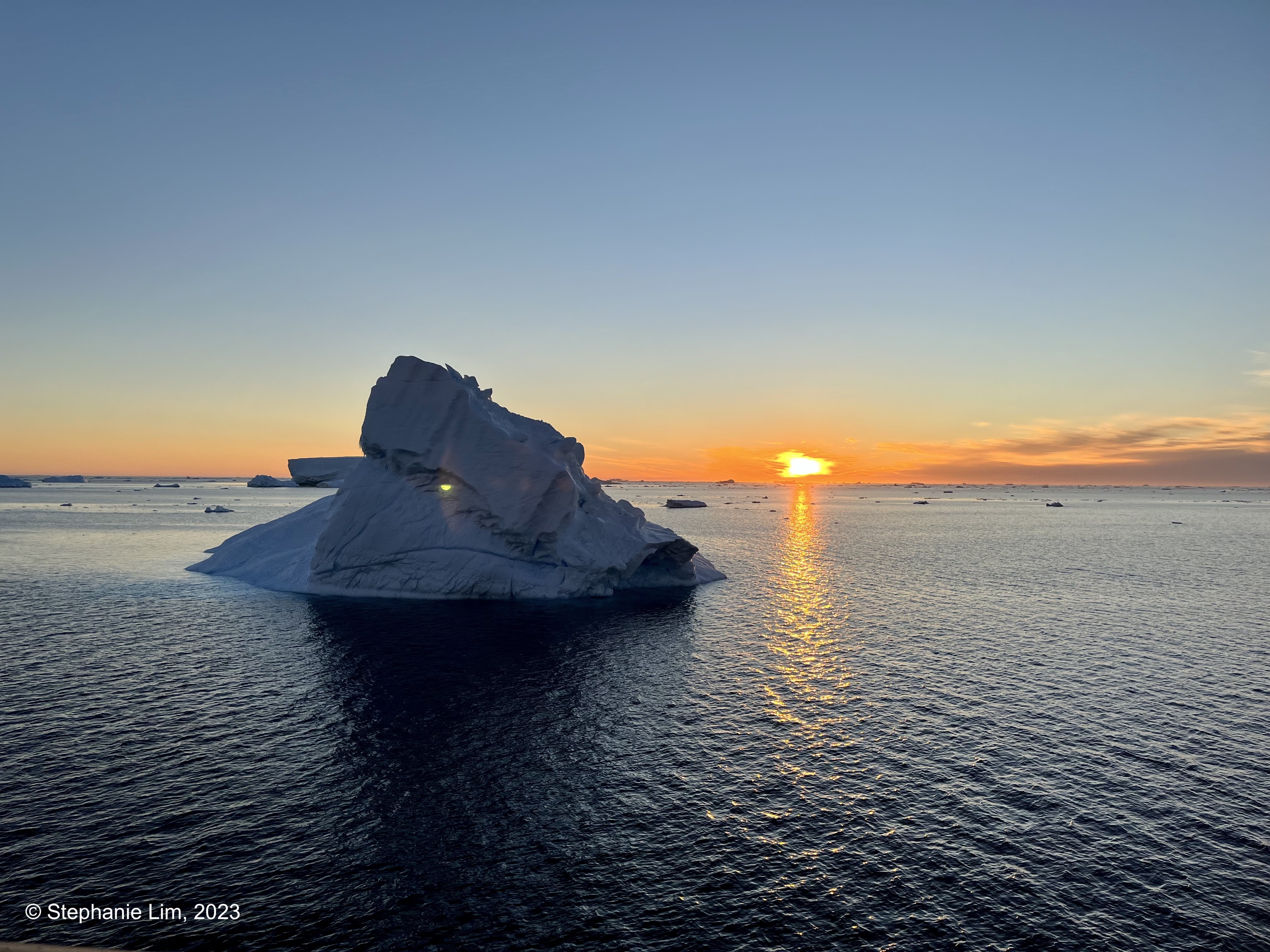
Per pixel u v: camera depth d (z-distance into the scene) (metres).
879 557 81.94
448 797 19.97
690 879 16.44
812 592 55.84
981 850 17.80
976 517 186.38
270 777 20.92
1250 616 46.41
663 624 42.50
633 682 30.83
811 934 14.62
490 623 41.59
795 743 24.25
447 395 50.16
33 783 20.23
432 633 38.72
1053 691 30.08
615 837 18.11
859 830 18.64
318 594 49.59
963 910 15.46
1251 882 16.58
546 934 14.47
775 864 17.06
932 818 19.31
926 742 24.50
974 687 30.62
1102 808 19.92
